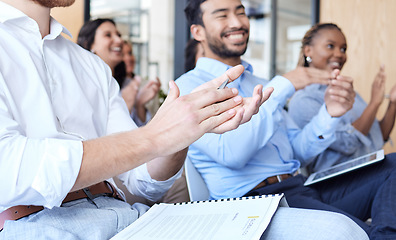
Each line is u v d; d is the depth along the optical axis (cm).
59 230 70
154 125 67
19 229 69
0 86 74
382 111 377
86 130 91
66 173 64
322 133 161
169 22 548
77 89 90
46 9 87
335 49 242
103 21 302
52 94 86
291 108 223
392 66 381
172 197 166
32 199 66
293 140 174
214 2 161
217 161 137
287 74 143
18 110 77
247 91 157
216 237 64
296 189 142
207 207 79
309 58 245
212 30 162
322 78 148
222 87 74
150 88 327
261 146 135
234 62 167
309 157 170
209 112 66
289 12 585
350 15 394
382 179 142
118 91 106
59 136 82
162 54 548
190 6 168
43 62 85
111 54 304
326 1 406
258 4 595
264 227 65
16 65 79
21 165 63
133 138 65
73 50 97
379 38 385
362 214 148
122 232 73
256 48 595
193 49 270
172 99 70
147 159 66
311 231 67
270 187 140
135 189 97
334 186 153
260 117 132
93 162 64
